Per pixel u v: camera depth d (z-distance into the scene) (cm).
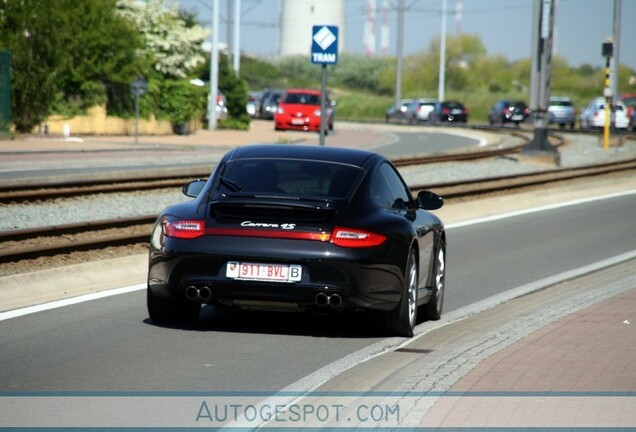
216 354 1870
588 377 1648
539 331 2067
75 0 9856
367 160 2175
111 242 3216
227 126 12888
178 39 11681
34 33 9425
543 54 8144
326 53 4606
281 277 1947
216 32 12069
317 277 1947
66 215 4016
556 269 3253
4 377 1645
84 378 1653
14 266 2808
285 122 12756
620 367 1722
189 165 7081
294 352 1916
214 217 1991
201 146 8950
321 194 2031
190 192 2172
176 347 1916
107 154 7581
